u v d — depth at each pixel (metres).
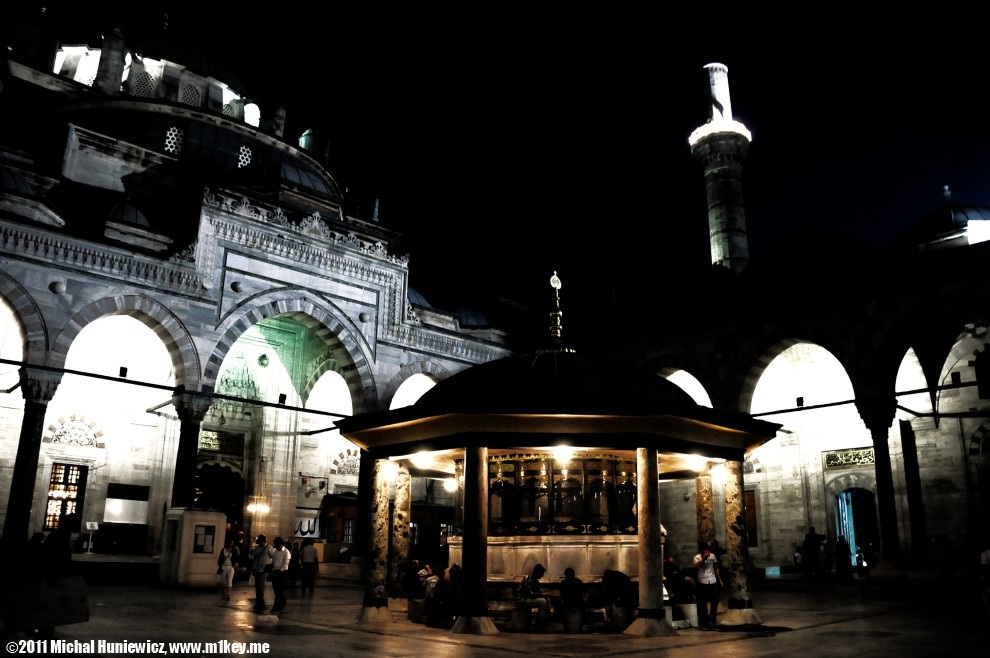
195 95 38.78
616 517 14.62
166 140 34.28
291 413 33.50
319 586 25.23
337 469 34.88
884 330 26.02
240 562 26.31
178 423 30.84
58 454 27.95
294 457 33.22
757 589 24.70
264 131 36.72
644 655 10.49
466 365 33.56
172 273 25.45
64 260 23.38
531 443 12.85
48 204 25.53
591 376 13.77
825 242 31.17
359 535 28.64
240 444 32.31
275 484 32.41
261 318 27.50
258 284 27.67
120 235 27.66
